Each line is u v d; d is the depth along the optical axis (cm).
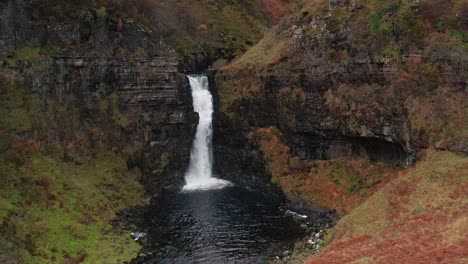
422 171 3972
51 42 5116
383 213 3706
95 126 5253
